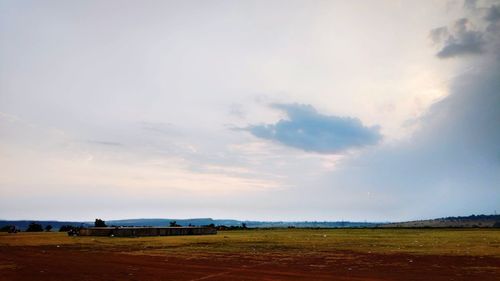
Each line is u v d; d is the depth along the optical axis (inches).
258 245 1482.5
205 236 2324.1
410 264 851.4
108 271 745.0
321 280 643.5
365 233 3058.6
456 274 697.6
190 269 775.1
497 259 938.1
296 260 938.1
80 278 663.8
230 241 1754.4
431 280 633.6
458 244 1521.9
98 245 1433.3
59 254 1073.5
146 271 746.2
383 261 912.3
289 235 2571.4
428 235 2536.9
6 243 1505.9
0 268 784.3
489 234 2655.0
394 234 2775.6
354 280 640.4
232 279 653.9
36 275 695.1
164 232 2367.1
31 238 1865.2
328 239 1979.6
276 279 653.3
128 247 1343.5
